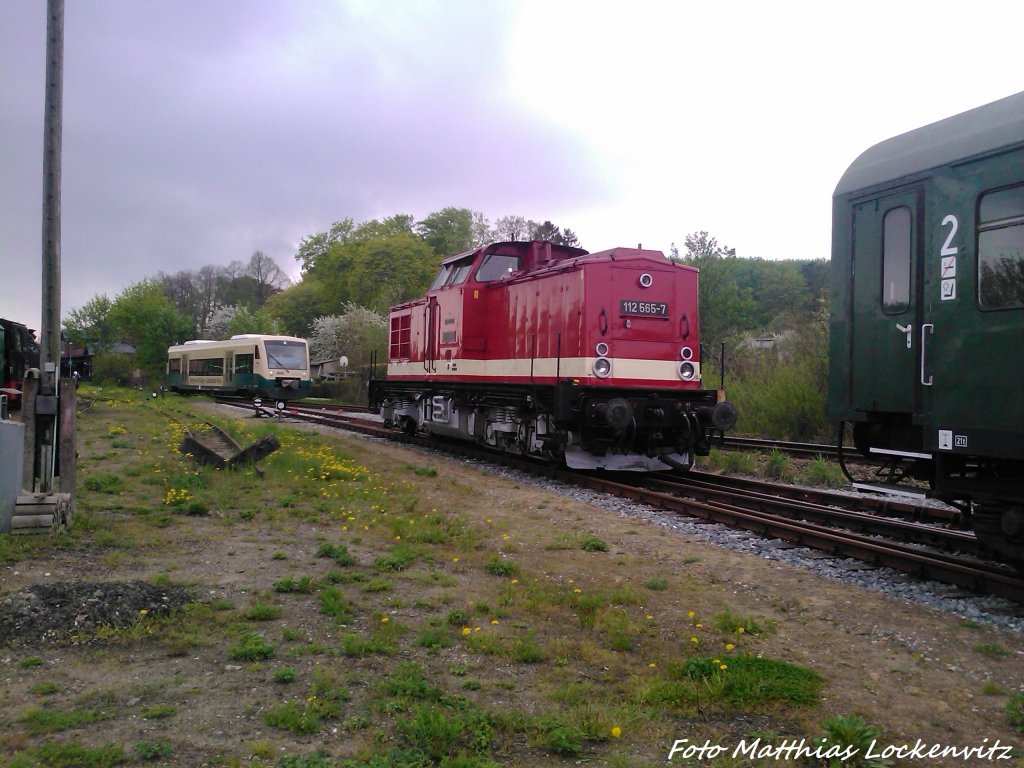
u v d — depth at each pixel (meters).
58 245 7.80
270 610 5.48
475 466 14.74
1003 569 7.01
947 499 6.79
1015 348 5.80
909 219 6.85
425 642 5.07
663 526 9.28
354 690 4.30
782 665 4.77
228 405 34.22
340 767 3.44
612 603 6.16
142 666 4.52
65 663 4.49
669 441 13.07
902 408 6.87
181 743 3.62
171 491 9.86
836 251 7.69
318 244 76.25
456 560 7.32
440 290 16.89
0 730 3.67
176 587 5.97
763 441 18.02
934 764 3.70
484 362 15.62
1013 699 4.30
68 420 7.99
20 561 6.50
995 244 6.01
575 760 3.66
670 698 4.32
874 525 8.84
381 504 10.12
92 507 9.00
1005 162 5.95
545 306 13.36
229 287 101.12
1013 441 5.80
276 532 8.30
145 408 26.95
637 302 12.50
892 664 4.95
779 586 6.72
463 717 3.95
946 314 6.39
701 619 5.82
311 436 18.81
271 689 4.27
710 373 24.39
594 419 12.16
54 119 7.67
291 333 71.25
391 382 20.16
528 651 4.91
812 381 20.20
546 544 8.19
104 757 3.42
